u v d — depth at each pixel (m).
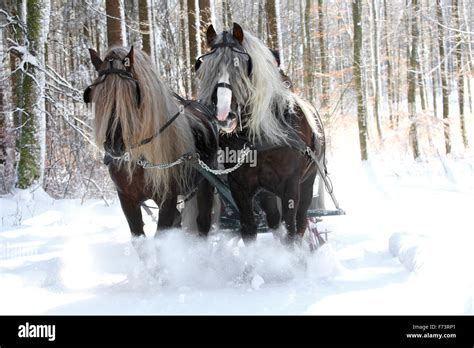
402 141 32.03
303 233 7.91
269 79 6.64
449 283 5.97
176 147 6.88
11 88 18.88
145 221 12.44
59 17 20.88
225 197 7.30
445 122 30.12
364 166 23.84
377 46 35.41
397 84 43.69
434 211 12.56
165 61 20.66
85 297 6.29
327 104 29.39
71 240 10.35
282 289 6.33
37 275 7.48
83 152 16.44
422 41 40.53
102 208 14.28
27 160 15.11
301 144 6.94
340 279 6.76
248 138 6.71
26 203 14.13
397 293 5.91
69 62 25.56
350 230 10.58
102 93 6.33
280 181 6.87
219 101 6.32
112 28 15.17
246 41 6.62
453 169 22.25
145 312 5.58
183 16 23.50
